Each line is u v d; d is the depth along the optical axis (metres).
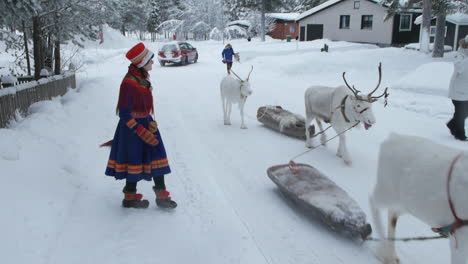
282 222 4.25
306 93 6.97
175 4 63.62
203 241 3.81
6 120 6.43
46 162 4.88
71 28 11.47
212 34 51.69
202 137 7.80
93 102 10.43
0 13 5.89
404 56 19.69
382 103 10.64
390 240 3.45
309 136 7.07
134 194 4.29
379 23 32.06
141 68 4.00
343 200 3.95
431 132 7.80
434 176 2.76
